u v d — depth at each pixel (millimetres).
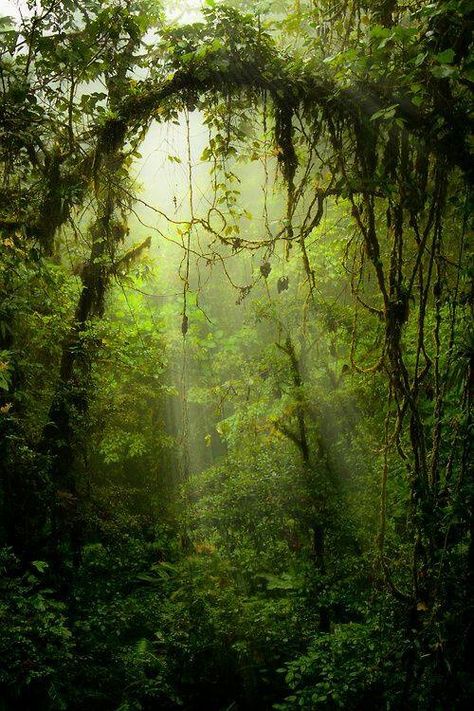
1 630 4516
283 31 4543
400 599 4078
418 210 3789
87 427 6914
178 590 6500
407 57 3391
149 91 3967
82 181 4320
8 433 5594
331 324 6090
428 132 3514
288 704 5000
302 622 6094
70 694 4781
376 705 4500
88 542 7344
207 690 5848
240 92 3873
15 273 5141
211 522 7012
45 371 6734
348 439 6277
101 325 6738
